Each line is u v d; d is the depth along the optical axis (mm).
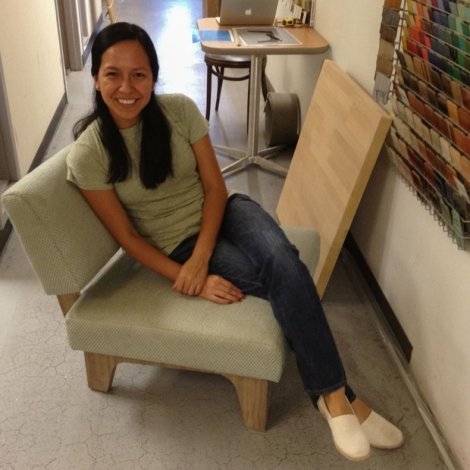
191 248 1748
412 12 1664
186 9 7688
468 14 1328
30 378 1890
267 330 1549
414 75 1675
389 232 2104
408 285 1928
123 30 1527
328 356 1546
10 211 1513
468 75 1338
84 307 1626
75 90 4645
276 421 1761
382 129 1951
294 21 3229
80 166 1596
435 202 1635
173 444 1678
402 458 1650
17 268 2457
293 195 2691
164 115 1671
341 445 1509
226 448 1670
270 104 3516
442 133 1507
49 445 1665
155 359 1627
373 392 1870
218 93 4113
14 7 2982
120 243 1708
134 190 1679
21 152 2988
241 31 3090
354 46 2447
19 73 3025
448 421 1644
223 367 1587
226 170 3268
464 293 1533
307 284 1560
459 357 1566
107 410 1780
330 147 2393
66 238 1577
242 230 1722
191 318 1582
